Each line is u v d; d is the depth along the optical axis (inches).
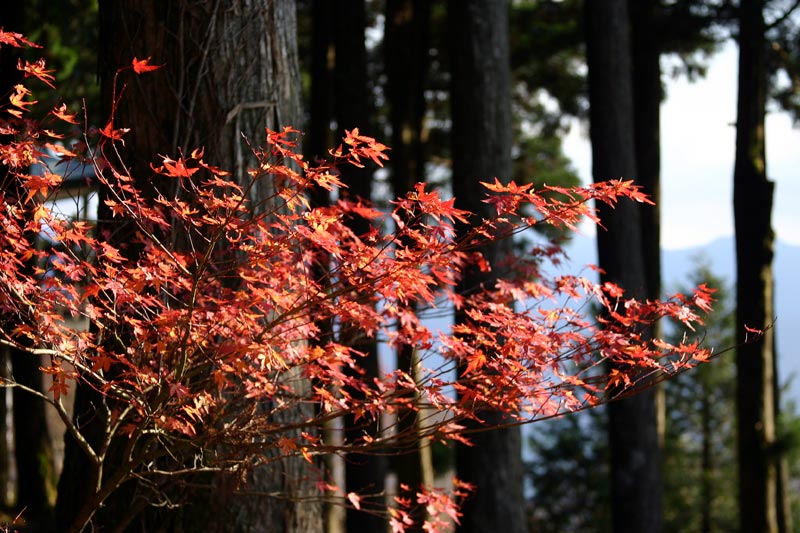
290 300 112.4
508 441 264.5
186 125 148.3
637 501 289.3
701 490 642.8
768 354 362.9
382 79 502.6
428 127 522.9
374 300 122.6
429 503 132.2
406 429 116.9
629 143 293.1
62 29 381.1
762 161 359.6
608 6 293.6
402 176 395.5
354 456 315.6
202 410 119.3
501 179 264.2
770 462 364.5
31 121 107.5
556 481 610.5
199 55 149.2
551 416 113.0
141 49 149.5
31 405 320.8
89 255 122.6
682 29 404.5
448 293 136.6
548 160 576.1
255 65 153.6
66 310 118.3
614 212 282.7
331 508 333.4
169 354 109.8
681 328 602.5
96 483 120.2
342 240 133.4
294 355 114.1
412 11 400.5
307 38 485.1
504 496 261.7
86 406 150.9
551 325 116.5
